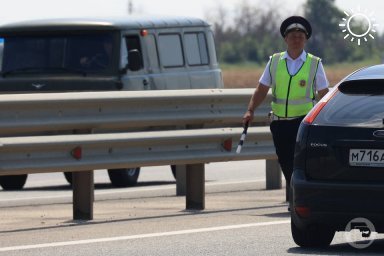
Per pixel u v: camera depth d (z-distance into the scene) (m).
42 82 43.75
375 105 23.56
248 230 27.05
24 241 25.67
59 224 28.86
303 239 24.33
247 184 40.00
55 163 28.17
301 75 29.41
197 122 31.94
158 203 33.94
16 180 41.53
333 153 23.48
